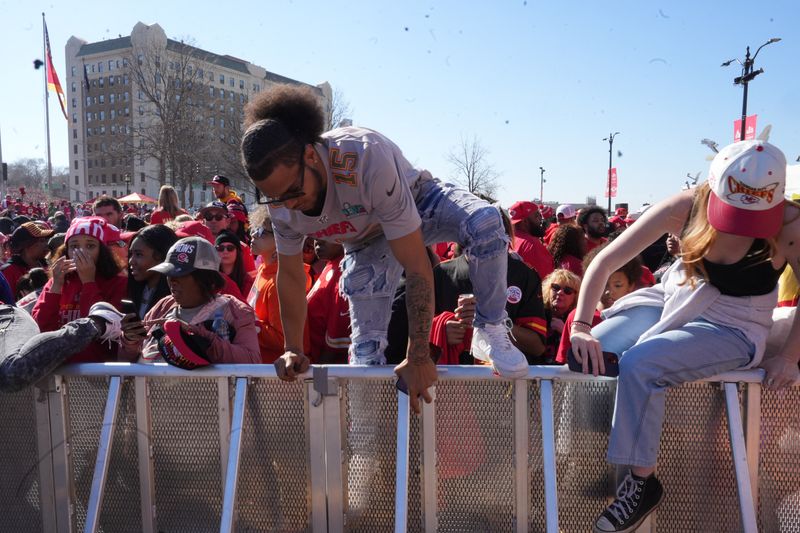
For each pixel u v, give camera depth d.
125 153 48.44
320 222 2.01
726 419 2.02
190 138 42.78
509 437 2.13
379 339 2.33
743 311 1.94
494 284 2.11
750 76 13.58
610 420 2.08
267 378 2.21
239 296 3.41
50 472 2.35
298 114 1.82
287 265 2.17
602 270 2.03
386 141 1.95
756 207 1.73
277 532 2.23
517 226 5.29
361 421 2.19
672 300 2.05
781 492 2.02
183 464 2.27
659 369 1.90
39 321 3.32
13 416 2.37
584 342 1.99
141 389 2.27
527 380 2.11
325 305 3.06
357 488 2.20
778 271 1.93
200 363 2.21
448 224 2.15
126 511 2.32
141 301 3.28
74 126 84.44
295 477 2.22
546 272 4.93
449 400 2.14
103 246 3.35
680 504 2.07
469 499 2.15
